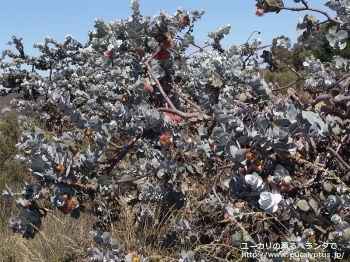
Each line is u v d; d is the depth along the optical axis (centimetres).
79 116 319
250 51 470
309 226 269
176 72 369
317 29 339
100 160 315
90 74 532
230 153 250
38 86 659
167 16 335
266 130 249
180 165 347
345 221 252
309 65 378
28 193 306
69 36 664
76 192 315
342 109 286
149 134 338
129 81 356
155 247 367
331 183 269
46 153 295
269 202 239
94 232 363
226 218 316
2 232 504
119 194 377
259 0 325
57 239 436
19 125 684
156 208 405
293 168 259
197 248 320
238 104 291
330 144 283
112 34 354
